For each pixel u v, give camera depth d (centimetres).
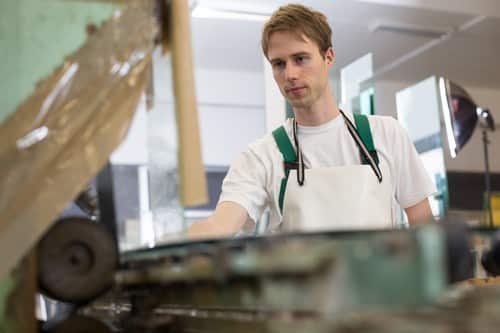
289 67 153
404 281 52
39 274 77
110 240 80
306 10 155
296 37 151
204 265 62
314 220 155
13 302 77
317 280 52
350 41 434
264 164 162
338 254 51
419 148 314
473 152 482
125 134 80
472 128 271
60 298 78
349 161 161
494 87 541
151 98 87
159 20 84
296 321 53
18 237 75
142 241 90
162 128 86
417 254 53
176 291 77
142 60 82
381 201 158
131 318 82
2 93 79
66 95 80
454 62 492
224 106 529
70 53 81
